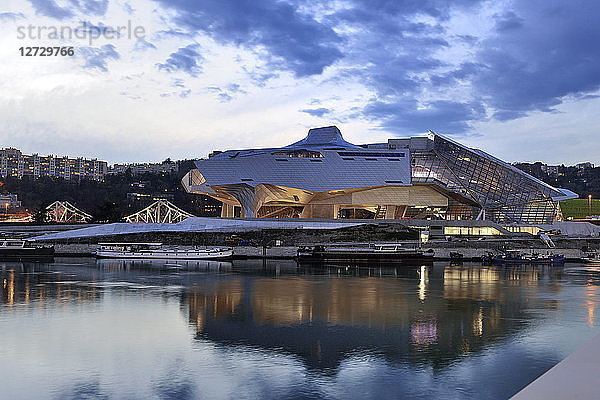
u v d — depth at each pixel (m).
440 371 29.77
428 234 125.69
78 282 67.50
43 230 139.38
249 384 27.42
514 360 32.00
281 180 136.12
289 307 49.47
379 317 44.91
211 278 73.00
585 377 13.11
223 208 168.75
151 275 76.81
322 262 101.31
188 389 26.64
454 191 143.88
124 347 34.44
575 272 87.12
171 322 42.34
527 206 143.38
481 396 25.89
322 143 155.00
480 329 40.41
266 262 102.88
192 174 153.75
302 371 29.64
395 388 26.94
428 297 56.19
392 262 102.75
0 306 49.19
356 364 31.05
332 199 143.12
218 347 34.62
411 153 148.12
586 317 45.34
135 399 25.23
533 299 55.34
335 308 49.06
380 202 144.25
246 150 153.50
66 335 37.62
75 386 26.95
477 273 83.94
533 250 116.31
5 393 25.91
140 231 122.38
